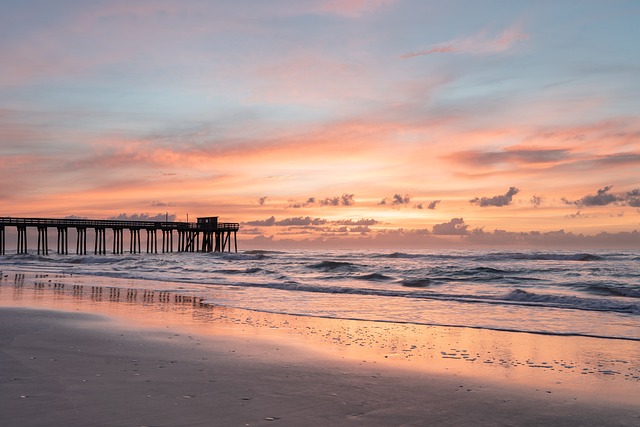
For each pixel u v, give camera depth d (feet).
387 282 100.32
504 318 50.24
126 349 31.19
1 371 24.40
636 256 215.31
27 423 17.29
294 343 35.14
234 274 117.91
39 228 235.81
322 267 146.72
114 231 251.39
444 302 63.93
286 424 18.26
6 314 45.96
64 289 75.15
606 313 54.13
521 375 27.14
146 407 19.51
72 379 23.27
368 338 38.11
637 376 27.25
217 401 20.71
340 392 22.76
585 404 22.04
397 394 22.76
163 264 162.20
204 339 35.76
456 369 28.27
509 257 210.79
